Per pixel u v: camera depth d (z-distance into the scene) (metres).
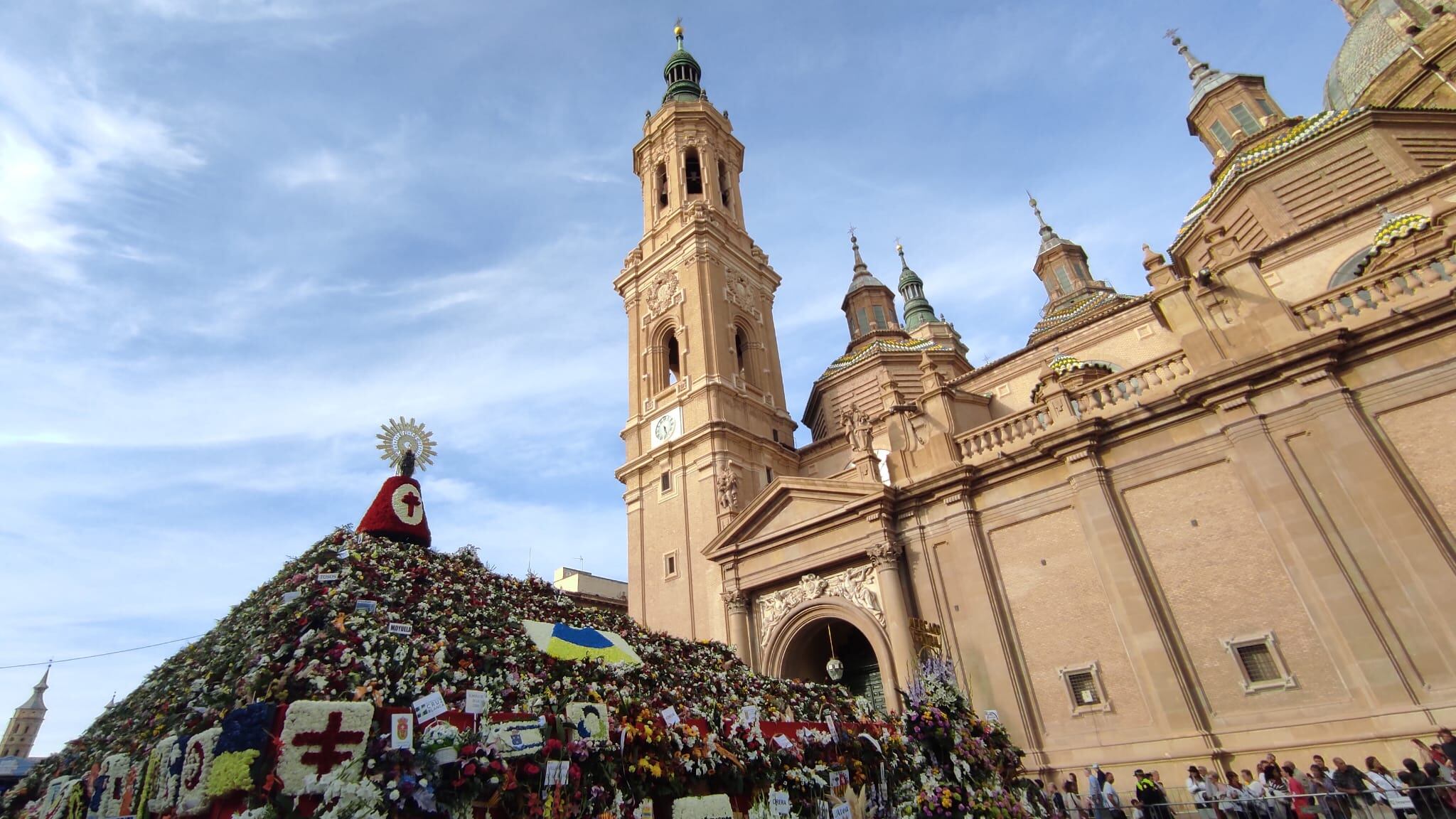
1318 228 24.34
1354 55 36.09
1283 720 15.79
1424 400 16.08
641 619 32.38
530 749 8.77
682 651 16.38
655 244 42.38
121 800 9.02
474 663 10.40
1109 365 29.92
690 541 32.03
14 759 24.94
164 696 10.66
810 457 37.34
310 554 12.14
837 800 12.34
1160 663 17.38
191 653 11.95
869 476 24.77
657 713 10.93
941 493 22.66
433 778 7.73
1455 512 15.12
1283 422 17.47
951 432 24.23
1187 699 16.86
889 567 22.44
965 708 16.34
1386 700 14.62
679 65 51.16
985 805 14.05
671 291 39.47
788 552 25.53
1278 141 29.05
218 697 8.77
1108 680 18.25
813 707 15.17
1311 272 24.12
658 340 39.66
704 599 30.33
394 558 12.81
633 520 35.19
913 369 41.41
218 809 7.09
